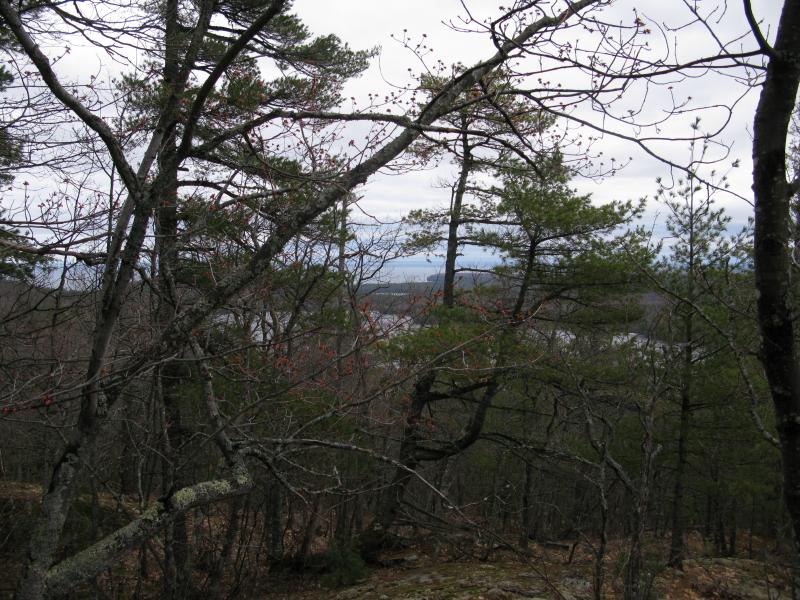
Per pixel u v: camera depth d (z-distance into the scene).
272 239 3.39
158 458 8.34
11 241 4.20
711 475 12.85
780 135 2.11
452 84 3.31
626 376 9.96
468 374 9.20
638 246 10.26
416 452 12.76
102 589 8.17
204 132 5.70
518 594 8.57
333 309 8.30
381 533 12.87
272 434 6.57
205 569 11.16
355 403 4.43
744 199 2.20
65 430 6.46
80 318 4.71
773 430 10.48
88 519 9.07
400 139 3.54
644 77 2.35
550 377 10.12
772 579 9.01
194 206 5.26
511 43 2.80
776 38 2.12
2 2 2.76
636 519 4.96
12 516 8.83
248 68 7.06
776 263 2.11
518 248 11.42
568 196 10.98
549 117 6.80
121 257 3.14
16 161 4.78
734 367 10.24
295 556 11.73
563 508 17.59
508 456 15.03
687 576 9.29
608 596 8.09
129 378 3.16
